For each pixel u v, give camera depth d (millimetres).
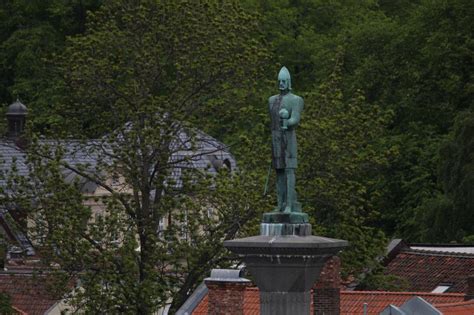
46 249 114688
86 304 112312
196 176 116438
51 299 114188
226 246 61625
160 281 113375
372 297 91250
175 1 122250
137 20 122250
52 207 115188
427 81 193750
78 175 125000
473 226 160250
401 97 194875
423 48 194375
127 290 111375
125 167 117312
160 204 114688
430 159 186750
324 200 118438
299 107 62656
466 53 192000
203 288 93812
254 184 114375
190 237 113688
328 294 79375
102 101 122375
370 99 197000
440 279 118312
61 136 122375
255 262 61594
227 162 143750
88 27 125375
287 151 62531
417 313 67312
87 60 121750
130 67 122562
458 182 161125
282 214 62250
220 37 121750
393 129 194500
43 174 117125
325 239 62031
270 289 61781
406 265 121438
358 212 120125
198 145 122750
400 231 181500
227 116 121875
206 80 121250
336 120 120250
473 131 161500
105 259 112375
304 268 61344
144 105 117750
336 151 118250
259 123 132750
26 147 120625
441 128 192250
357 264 117438
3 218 129250
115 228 114500
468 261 119938
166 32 121875
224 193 113562
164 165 116812
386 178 186750
